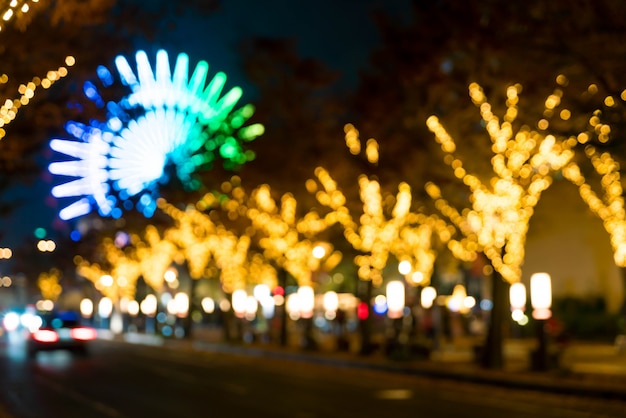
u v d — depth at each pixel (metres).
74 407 20.44
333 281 62.00
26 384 26.75
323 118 39.97
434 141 31.62
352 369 33.00
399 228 36.81
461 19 20.30
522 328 47.84
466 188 29.89
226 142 38.78
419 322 48.12
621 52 18.70
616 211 27.16
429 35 21.77
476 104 27.94
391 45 23.38
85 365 35.50
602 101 20.33
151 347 51.00
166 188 35.31
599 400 21.48
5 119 12.44
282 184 41.47
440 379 27.95
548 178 29.16
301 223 42.47
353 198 39.50
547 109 24.23
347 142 36.94
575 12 18.59
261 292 57.97
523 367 30.14
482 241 28.83
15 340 62.38
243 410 19.77
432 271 38.41
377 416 18.66
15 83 12.59
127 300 77.94
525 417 18.47
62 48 12.96
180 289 77.56
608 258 43.03
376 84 30.64
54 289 84.94
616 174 23.58
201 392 24.09
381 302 55.78
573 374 25.88
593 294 43.53
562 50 19.22
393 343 36.22
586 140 20.50
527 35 19.50
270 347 45.97
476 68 26.03
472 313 58.03
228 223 45.66
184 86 35.50
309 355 38.38
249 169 40.78
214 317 83.88
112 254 62.59
